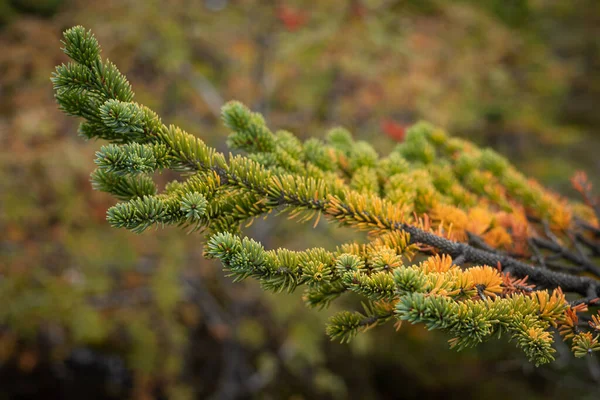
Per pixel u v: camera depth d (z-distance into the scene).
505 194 1.54
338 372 8.04
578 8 9.76
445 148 1.72
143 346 5.89
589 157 8.83
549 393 6.21
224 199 1.03
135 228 0.88
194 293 6.75
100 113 0.94
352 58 6.26
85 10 6.22
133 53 6.36
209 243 0.87
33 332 5.73
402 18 6.89
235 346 6.54
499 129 7.68
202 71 6.88
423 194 1.30
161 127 0.98
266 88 6.30
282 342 7.30
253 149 1.26
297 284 0.91
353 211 1.06
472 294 0.85
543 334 0.77
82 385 6.91
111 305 6.05
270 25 6.36
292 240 6.15
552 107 9.12
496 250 1.18
